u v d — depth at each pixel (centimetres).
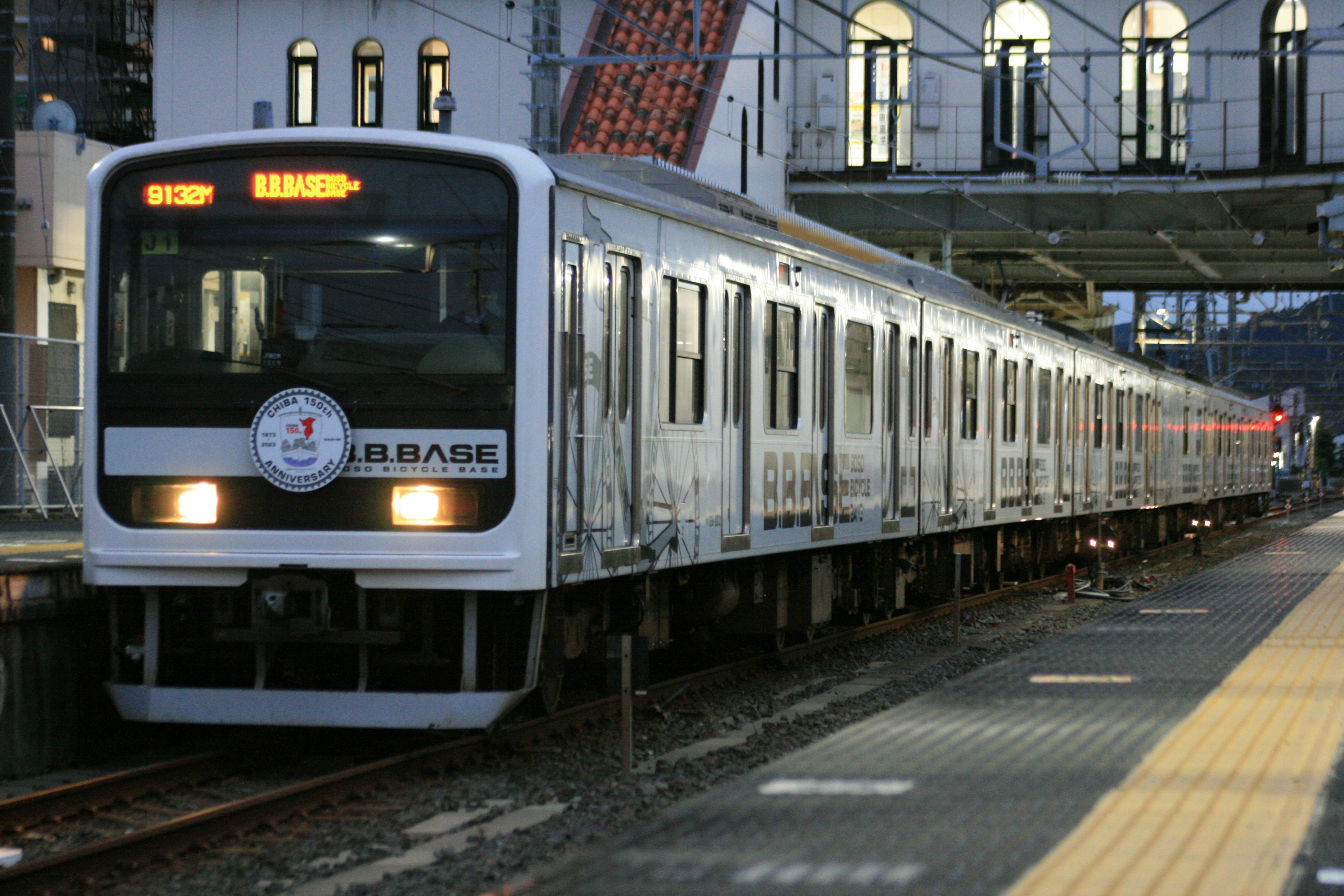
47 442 5938
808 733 3503
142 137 10800
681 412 3638
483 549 2944
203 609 3139
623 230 3319
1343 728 3094
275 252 3047
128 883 2238
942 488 5716
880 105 10644
